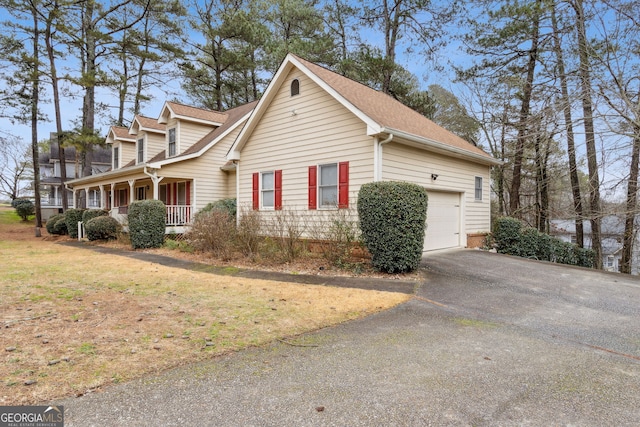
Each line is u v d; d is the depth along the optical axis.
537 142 15.91
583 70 12.15
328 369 3.30
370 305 5.57
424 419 2.51
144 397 2.78
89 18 20.84
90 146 20.89
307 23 23.56
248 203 12.73
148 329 4.31
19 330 4.20
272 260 9.23
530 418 2.55
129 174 16.12
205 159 16.00
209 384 2.99
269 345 3.89
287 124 11.41
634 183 12.97
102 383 2.98
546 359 3.64
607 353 3.86
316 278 7.60
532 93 14.16
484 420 2.52
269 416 2.53
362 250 8.95
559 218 17.30
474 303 5.85
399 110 12.59
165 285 6.85
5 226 25.42
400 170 9.73
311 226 10.34
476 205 13.38
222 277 7.78
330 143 10.19
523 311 5.49
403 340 4.09
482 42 16.42
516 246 12.59
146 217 12.77
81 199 22.00
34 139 20.77
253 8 24.69
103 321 4.59
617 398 2.87
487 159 12.97
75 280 7.24
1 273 7.97
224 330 4.32
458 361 3.52
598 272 9.16
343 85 11.09
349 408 2.64
